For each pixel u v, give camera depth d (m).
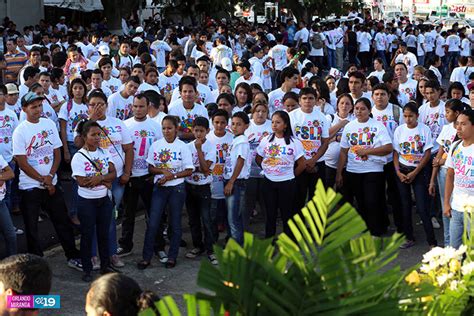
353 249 2.48
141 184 7.99
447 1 53.50
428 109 9.34
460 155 6.66
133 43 15.72
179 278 7.46
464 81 15.66
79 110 9.73
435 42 28.84
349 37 28.80
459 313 3.01
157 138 8.05
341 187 8.72
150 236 7.64
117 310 3.69
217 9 34.59
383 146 8.38
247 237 2.49
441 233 8.98
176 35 23.09
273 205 8.07
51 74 10.63
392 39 29.22
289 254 2.50
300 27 27.78
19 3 29.75
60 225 7.52
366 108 8.41
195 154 7.85
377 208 8.56
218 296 2.40
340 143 8.73
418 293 2.70
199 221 8.14
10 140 8.66
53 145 7.50
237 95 9.74
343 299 2.40
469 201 3.72
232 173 7.89
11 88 9.45
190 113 8.86
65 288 7.09
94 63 13.32
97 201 7.11
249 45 23.00
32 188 7.36
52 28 26.64
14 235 7.14
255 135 8.55
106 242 7.29
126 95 9.57
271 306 2.38
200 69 11.42
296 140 8.02
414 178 8.30
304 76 14.19
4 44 20.75
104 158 7.12
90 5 33.19
